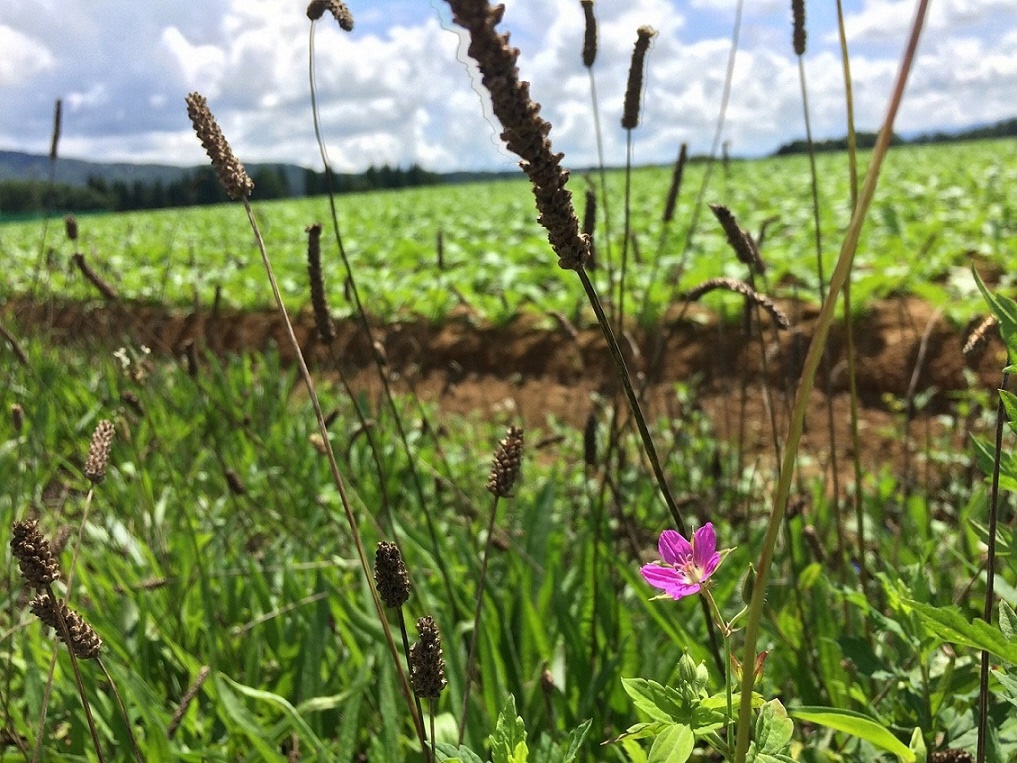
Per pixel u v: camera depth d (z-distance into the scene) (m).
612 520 0.81
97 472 0.35
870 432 1.23
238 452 1.01
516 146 0.20
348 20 0.35
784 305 1.70
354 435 0.73
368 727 0.53
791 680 0.50
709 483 0.90
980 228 2.29
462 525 0.82
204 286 2.39
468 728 0.47
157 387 1.06
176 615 0.59
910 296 1.66
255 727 0.43
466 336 1.82
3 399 1.08
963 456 0.92
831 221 2.60
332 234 3.37
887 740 0.28
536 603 0.62
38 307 1.49
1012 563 0.32
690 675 0.26
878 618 0.38
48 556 0.29
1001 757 0.33
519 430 0.33
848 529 0.80
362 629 0.54
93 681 0.52
